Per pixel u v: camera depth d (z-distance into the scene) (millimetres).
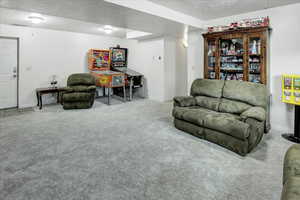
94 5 2822
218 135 2635
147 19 3547
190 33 4754
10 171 2010
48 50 5629
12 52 5074
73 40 6109
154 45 6160
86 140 2883
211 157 2342
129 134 3150
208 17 4082
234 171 2025
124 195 1647
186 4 3285
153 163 2195
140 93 6914
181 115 3148
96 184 1798
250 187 1755
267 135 3094
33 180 1854
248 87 3107
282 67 3291
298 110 2830
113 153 2449
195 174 1970
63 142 2797
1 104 5008
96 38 6602
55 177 1908
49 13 3223
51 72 5730
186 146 2668
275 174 1962
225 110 3203
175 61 6328
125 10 3049
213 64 4039
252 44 3416
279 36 3297
